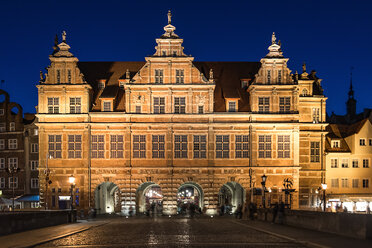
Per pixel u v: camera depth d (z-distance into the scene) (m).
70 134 62.94
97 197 65.00
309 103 66.94
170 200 62.44
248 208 51.97
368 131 69.75
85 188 62.12
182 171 62.84
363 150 69.31
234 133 63.28
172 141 63.00
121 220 48.47
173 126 63.06
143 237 25.75
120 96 65.25
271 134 63.34
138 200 66.56
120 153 62.88
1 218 26.84
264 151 63.12
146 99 63.22
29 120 80.06
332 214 26.64
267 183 62.75
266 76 63.94
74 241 24.00
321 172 66.12
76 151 62.75
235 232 29.08
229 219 49.22
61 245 22.08
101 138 63.00
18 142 76.69
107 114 62.81
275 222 38.78
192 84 63.03
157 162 62.84
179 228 33.44
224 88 66.56
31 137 76.12
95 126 62.81
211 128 63.03
